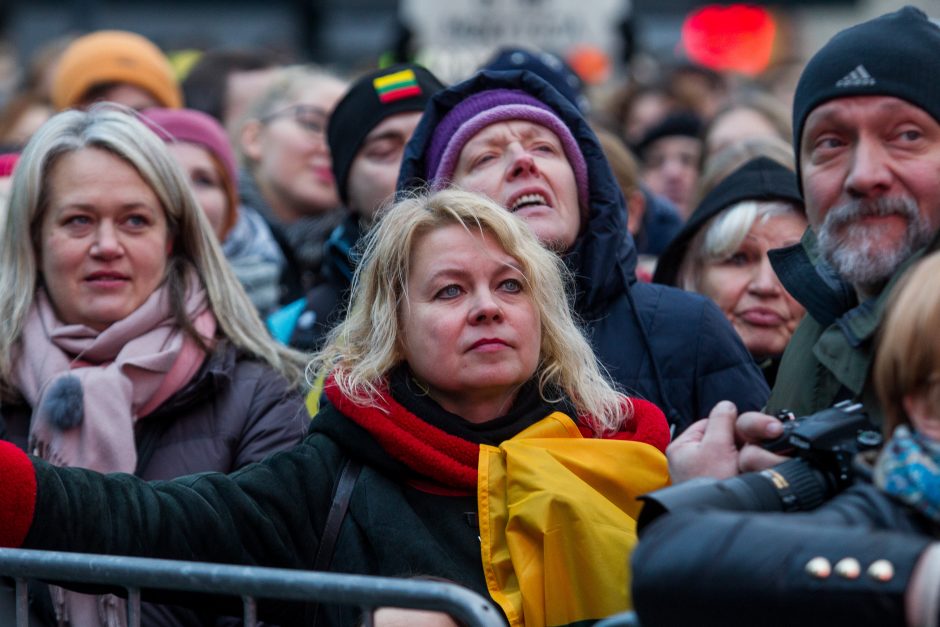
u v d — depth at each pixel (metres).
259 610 8.20
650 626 6.05
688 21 34.81
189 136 13.61
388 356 8.55
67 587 8.09
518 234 8.56
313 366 10.62
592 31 25.45
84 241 10.25
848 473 6.87
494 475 8.20
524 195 10.01
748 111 17.31
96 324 10.32
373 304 8.75
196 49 28.95
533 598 7.86
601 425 8.63
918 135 7.83
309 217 16.30
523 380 8.42
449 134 10.48
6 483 7.79
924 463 6.01
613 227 10.20
